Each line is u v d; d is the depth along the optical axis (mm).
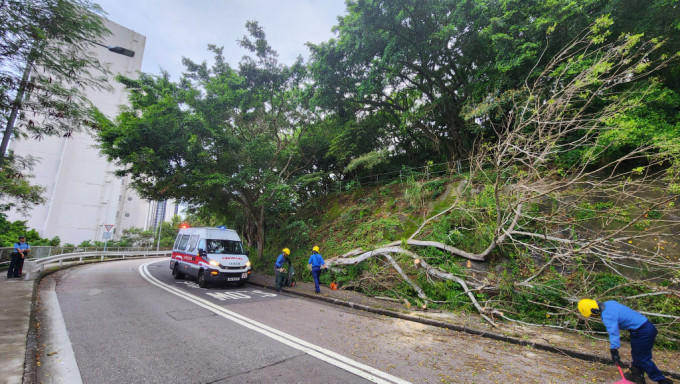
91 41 6508
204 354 4215
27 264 9859
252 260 16203
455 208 9922
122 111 12156
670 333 5145
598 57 8297
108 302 7375
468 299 7297
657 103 8461
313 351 4438
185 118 11617
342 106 16859
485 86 12633
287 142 17531
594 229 7645
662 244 6703
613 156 8797
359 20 12227
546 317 6328
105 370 3631
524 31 10273
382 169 17828
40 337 4742
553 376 3830
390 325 6137
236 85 14484
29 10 5395
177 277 12078
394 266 9062
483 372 3898
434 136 15938
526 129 10711
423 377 3668
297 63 15344
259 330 5402
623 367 4129
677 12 8203
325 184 19859
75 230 45875
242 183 13078
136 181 13164
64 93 6082
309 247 13742
